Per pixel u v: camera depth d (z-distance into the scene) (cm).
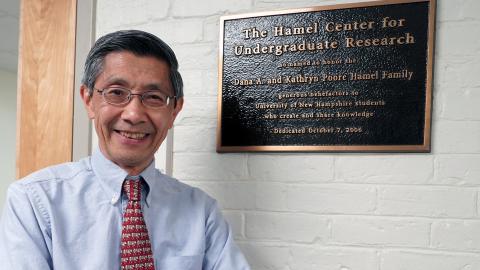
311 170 92
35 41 110
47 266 64
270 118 94
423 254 85
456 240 83
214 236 81
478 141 82
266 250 94
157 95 69
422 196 85
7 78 318
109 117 67
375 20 88
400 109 86
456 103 84
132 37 67
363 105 88
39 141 110
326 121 90
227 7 98
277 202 94
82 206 70
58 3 109
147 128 69
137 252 70
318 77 91
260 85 94
